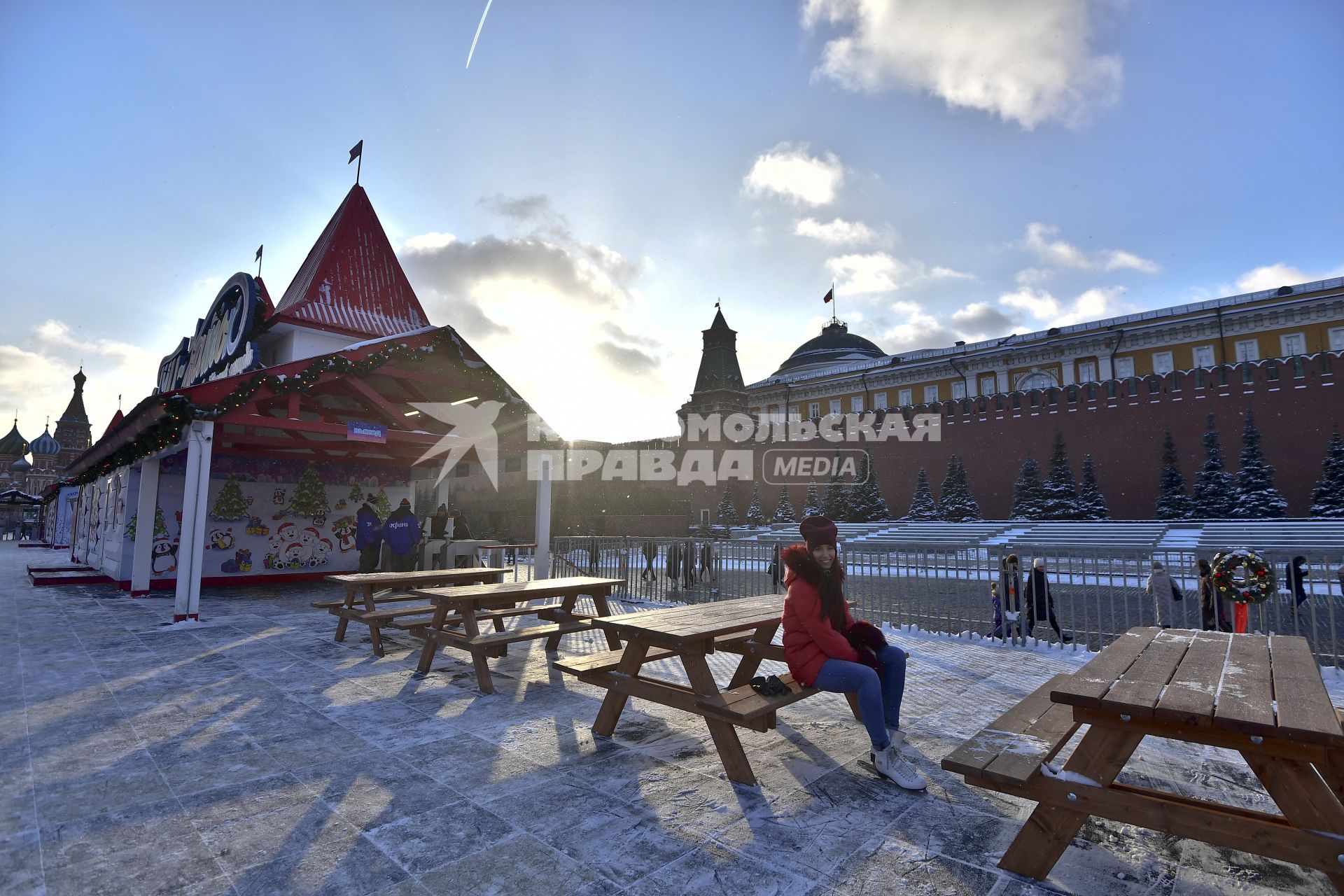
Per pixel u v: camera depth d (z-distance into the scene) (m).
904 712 5.61
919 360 59.72
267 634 9.02
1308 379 34.78
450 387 13.80
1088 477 38.88
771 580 12.41
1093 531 33.09
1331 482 31.70
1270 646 3.96
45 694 5.88
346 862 2.99
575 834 3.29
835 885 2.83
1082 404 41.50
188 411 9.71
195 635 8.92
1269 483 33.12
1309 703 2.70
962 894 2.78
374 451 16.38
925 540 36.72
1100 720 2.82
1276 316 45.69
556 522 41.12
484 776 4.05
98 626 9.57
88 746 4.54
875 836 3.30
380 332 17.23
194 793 3.76
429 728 5.00
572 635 9.29
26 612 10.89
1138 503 38.75
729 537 43.19
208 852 3.08
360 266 18.64
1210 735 2.61
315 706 5.59
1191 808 2.61
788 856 3.08
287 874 2.88
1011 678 6.96
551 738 4.79
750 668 5.51
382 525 17.41
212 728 4.96
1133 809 2.67
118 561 15.09
